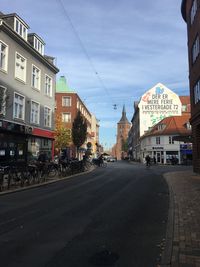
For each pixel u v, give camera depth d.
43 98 33.84
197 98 27.05
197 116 26.72
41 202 13.02
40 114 33.00
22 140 28.89
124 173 31.61
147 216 10.21
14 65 27.59
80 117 41.12
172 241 7.07
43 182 21.34
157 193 15.90
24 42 28.80
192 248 6.55
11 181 19.08
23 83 29.23
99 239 7.59
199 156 28.23
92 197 14.38
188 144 70.62
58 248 6.87
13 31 26.75
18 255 6.39
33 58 31.41
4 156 25.77
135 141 105.25
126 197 14.40
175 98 84.06
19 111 28.75
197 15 26.14
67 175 27.23
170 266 5.55
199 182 20.47
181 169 40.69
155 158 71.69
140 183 20.98
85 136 41.34
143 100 84.81
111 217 10.03
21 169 19.83
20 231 8.26
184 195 14.40
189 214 10.01
